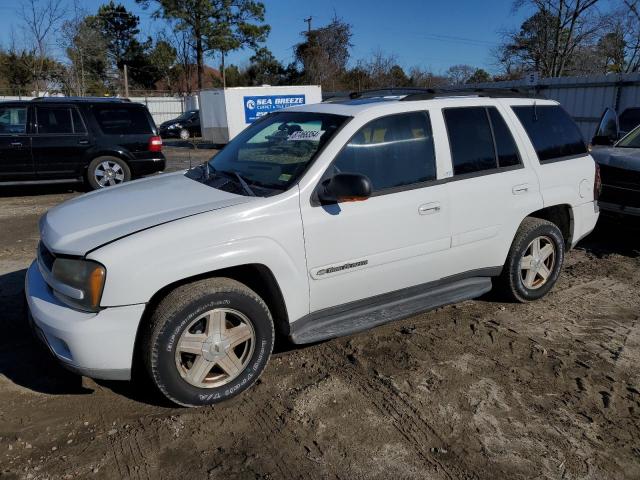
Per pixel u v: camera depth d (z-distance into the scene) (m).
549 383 3.66
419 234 3.93
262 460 2.88
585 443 3.06
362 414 3.28
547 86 18.86
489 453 2.96
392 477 2.78
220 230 3.17
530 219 4.76
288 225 3.36
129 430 3.11
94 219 3.35
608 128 8.91
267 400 3.41
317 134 3.75
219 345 3.25
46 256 3.41
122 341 3.00
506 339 4.27
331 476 2.78
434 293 4.25
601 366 3.89
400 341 4.21
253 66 52.47
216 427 3.15
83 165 10.43
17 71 36.38
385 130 3.83
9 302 4.86
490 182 4.29
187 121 29.02
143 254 2.99
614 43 31.92
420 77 39.31
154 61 52.75
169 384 3.13
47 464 2.83
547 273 4.97
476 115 4.34
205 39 47.38
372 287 3.84
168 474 2.78
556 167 4.78
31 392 3.46
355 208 3.62
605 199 6.84
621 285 5.51
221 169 4.04
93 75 46.12
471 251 4.29
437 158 4.03
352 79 39.69
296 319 3.55
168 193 3.69
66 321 2.99
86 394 3.45
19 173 10.01
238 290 3.25
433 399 3.44
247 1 47.03
